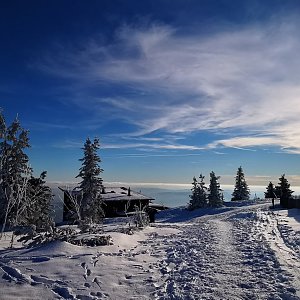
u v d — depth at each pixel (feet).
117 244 41.37
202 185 203.92
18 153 67.92
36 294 22.38
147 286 25.44
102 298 22.57
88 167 118.93
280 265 30.86
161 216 191.52
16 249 37.17
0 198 50.88
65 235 39.75
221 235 54.44
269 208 131.95
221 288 24.61
